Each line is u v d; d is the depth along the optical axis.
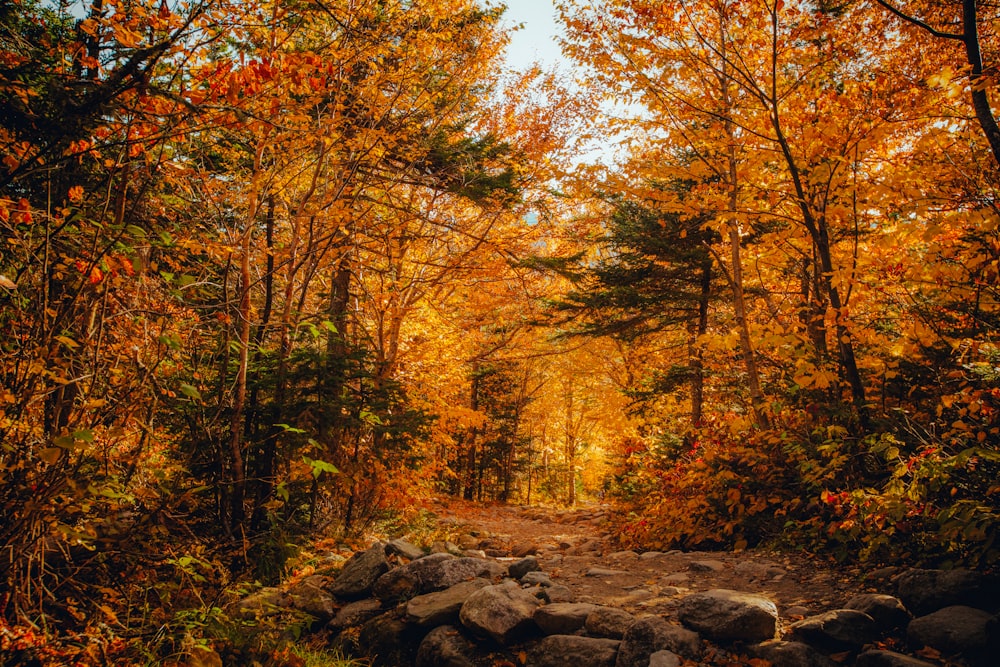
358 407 7.02
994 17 5.93
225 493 5.87
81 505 3.70
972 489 4.02
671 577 5.22
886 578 4.32
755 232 9.94
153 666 3.64
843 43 6.16
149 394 4.48
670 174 8.00
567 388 22.33
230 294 6.61
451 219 11.10
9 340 3.88
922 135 6.17
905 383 5.96
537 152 9.96
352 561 5.81
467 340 13.24
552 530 12.58
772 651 3.48
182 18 4.10
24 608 3.56
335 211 7.09
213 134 5.85
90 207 4.16
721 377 11.54
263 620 4.51
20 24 4.06
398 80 7.45
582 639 4.04
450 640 4.41
